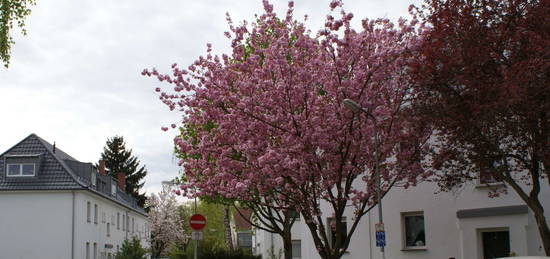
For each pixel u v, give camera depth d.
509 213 19.02
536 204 14.55
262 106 16.62
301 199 17.53
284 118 16.45
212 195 19.08
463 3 14.67
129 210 57.06
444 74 14.44
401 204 22.23
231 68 18.11
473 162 15.21
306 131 16.14
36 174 41.28
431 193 21.41
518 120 13.93
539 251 18.41
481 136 14.35
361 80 16.91
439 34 14.74
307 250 25.42
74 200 40.88
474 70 14.09
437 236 21.09
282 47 16.59
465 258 20.03
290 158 15.92
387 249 22.47
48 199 40.91
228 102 17.30
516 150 15.63
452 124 14.51
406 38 17.36
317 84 17.06
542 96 13.55
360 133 17.06
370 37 17.08
